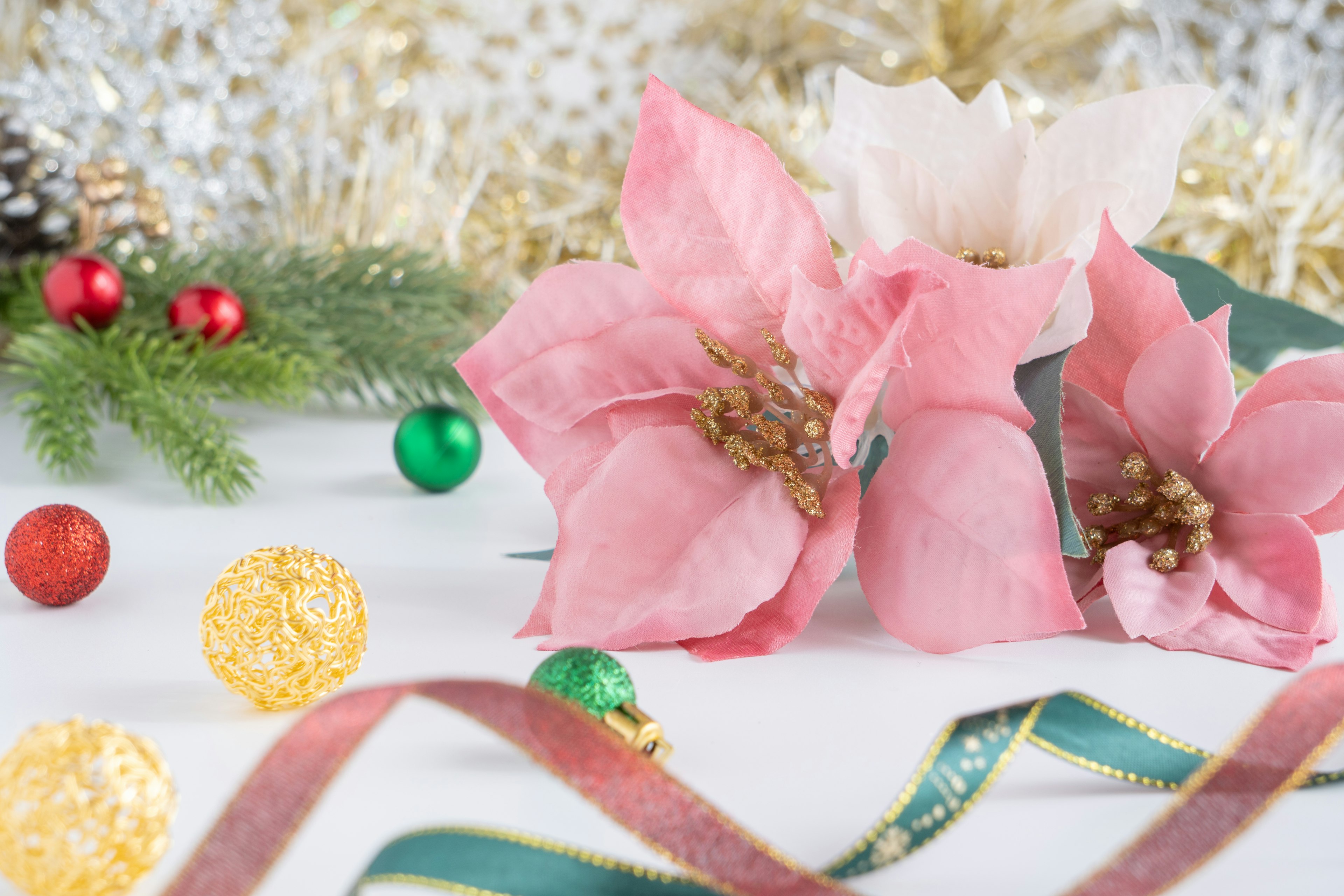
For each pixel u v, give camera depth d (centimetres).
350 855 37
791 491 44
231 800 36
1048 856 38
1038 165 46
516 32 93
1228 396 44
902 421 45
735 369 45
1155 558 44
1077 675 44
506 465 62
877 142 50
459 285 72
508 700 37
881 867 37
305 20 97
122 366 60
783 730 41
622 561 44
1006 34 97
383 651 44
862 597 48
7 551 46
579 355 46
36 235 69
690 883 36
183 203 78
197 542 52
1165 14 98
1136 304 45
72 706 42
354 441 64
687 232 44
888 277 41
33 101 73
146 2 77
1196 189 87
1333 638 44
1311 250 84
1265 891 37
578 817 39
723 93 96
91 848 36
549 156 95
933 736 41
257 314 66
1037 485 42
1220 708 42
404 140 86
